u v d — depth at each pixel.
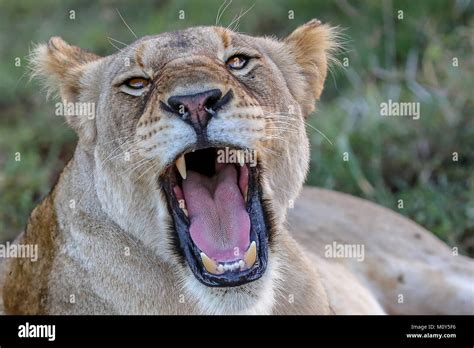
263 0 14.15
